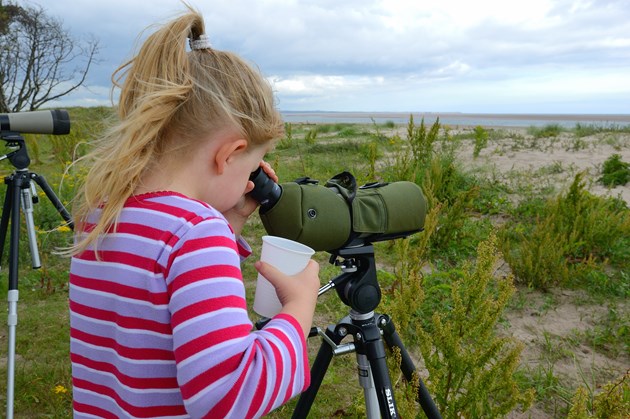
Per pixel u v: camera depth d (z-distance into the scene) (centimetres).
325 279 396
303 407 164
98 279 94
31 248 272
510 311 351
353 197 144
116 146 95
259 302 116
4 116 260
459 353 201
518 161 902
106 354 95
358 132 1728
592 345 309
